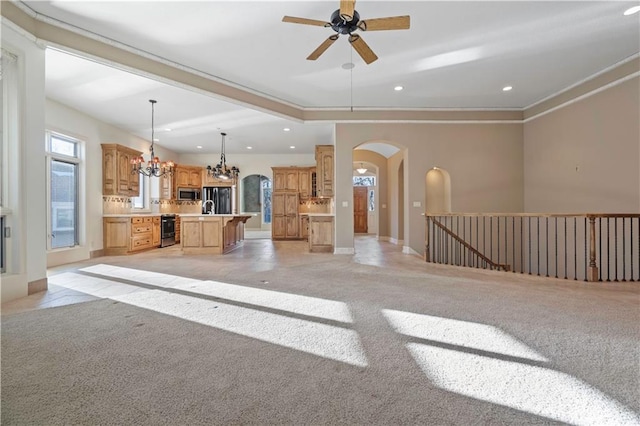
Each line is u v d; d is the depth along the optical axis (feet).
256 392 5.22
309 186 32.24
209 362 6.24
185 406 4.85
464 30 12.26
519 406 4.86
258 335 7.57
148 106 18.37
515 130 21.90
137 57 13.94
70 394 5.16
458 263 22.07
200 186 32.19
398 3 10.66
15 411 4.72
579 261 17.60
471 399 5.04
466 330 7.81
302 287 12.12
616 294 10.93
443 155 21.91
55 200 17.89
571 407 4.83
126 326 8.14
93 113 19.74
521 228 21.38
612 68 15.29
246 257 20.25
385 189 32.81
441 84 17.56
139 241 22.79
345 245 22.07
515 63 15.02
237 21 11.69
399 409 4.79
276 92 18.94
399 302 10.14
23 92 10.79
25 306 9.80
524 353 6.57
